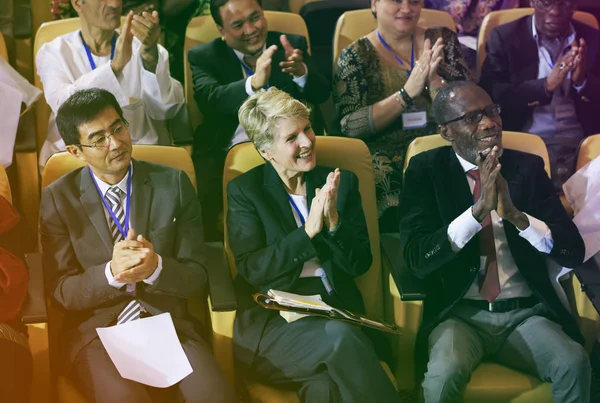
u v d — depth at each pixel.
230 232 2.56
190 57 3.26
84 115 2.34
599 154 2.93
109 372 2.27
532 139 2.80
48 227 2.41
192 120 3.35
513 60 3.51
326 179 2.58
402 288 2.46
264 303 2.45
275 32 3.34
